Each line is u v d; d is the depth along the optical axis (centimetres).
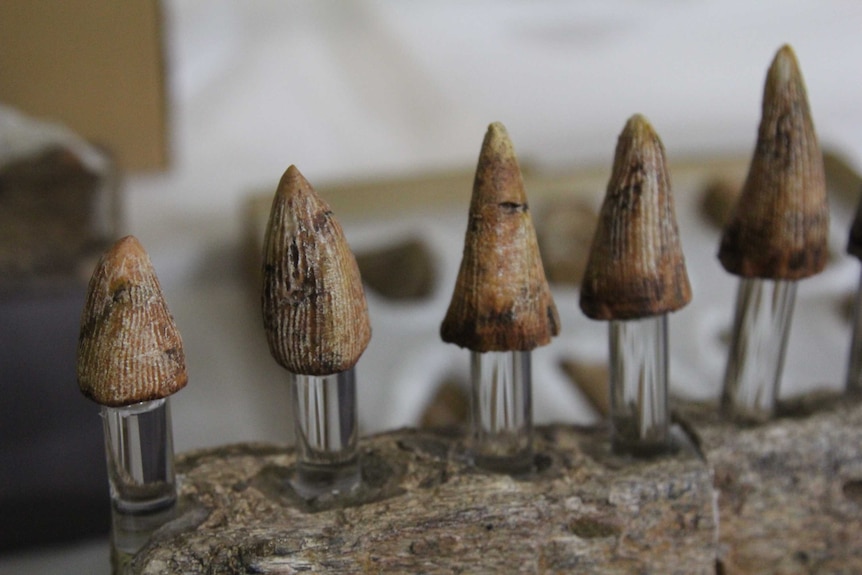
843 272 31
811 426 18
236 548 16
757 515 18
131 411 16
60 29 34
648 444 18
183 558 16
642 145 17
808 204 17
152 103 36
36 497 26
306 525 17
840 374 27
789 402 19
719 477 18
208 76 37
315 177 39
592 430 19
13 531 26
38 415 26
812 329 29
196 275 39
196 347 35
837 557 19
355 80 38
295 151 39
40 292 27
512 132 40
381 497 17
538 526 17
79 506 27
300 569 16
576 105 40
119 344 16
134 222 38
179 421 32
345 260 16
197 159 38
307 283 16
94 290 15
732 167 35
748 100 41
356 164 39
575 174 35
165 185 38
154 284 16
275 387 32
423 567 17
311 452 17
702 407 19
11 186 27
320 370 16
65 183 27
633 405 18
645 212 17
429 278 31
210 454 18
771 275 18
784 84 17
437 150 40
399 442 18
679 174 35
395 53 38
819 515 19
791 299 18
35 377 26
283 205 16
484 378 17
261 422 32
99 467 27
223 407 33
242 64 37
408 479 17
